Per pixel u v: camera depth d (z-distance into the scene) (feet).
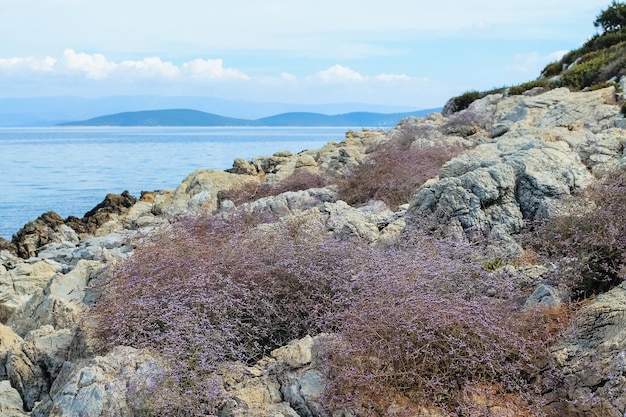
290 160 89.51
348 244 30.63
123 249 47.93
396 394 20.79
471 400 20.31
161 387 21.66
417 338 21.33
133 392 21.75
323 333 23.52
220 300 25.89
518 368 21.29
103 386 22.08
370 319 22.40
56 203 140.56
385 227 36.11
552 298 24.31
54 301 31.22
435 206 34.68
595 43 97.14
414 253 28.35
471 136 67.05
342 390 20.59
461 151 55.16
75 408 21.61
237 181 75.41
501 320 22.41
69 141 610.65
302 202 50.16
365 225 35.47
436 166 51.44
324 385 21.09
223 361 23.68
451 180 34.76
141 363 23.02
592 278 26.08
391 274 25.16
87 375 22.41
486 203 33.96
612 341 19.97
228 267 28.37
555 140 45.78
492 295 25.85
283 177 72.18
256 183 69.72
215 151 371.15
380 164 53.47
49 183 182.50
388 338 21.58
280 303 27.04
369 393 20.48
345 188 52.60
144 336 24.85
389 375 20.92
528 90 82.23
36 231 75.66
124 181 186.39
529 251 31.81
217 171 77.71
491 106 76.54
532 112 63.82
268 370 22.39
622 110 55.11
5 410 24.99
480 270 27.32
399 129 78.69
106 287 30.86
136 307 25.96
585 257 26.68
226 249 30.35
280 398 21.54
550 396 20.43
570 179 35.42
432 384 20.45
